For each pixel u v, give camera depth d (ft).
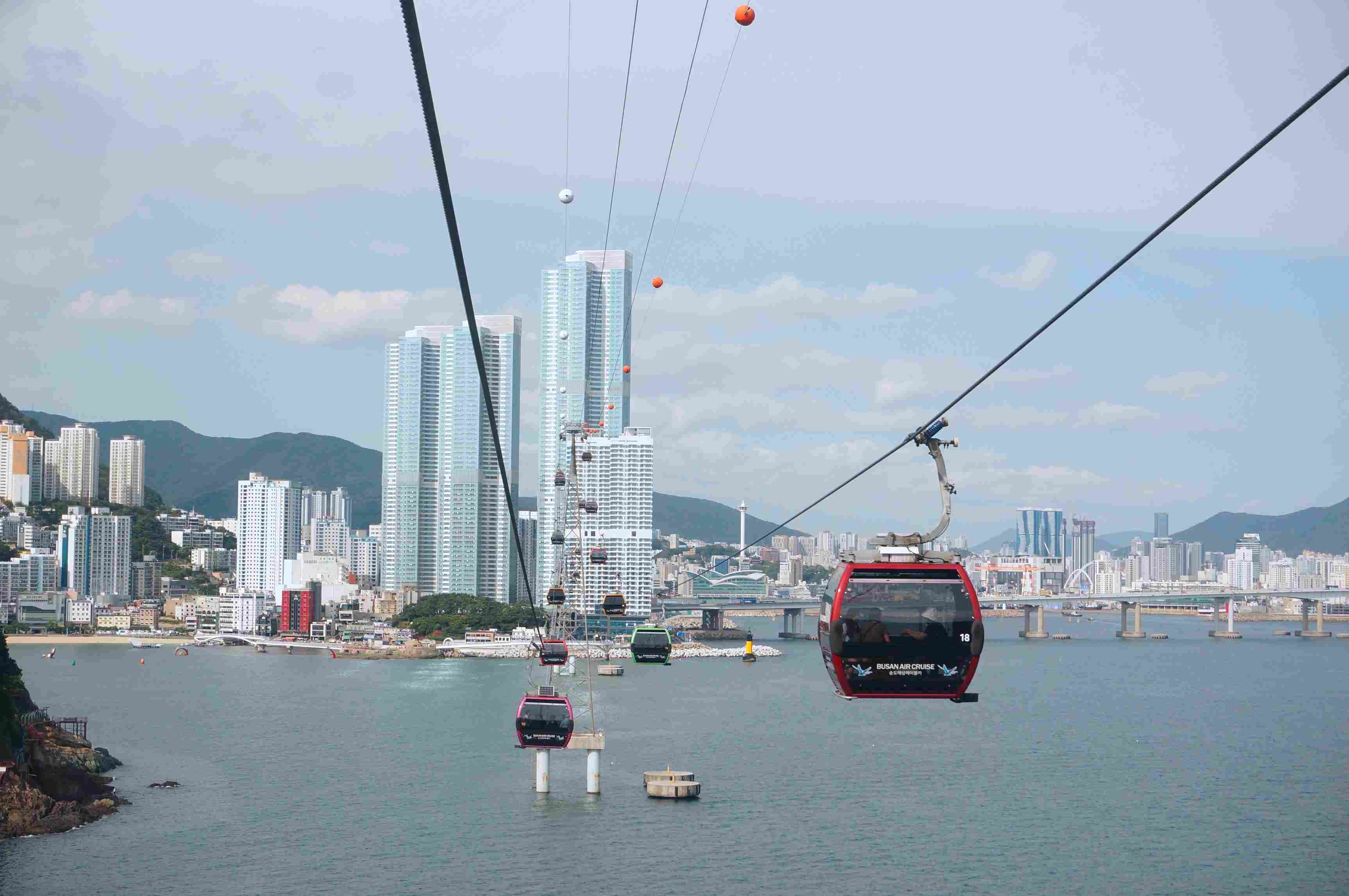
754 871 394.11
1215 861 412.98
